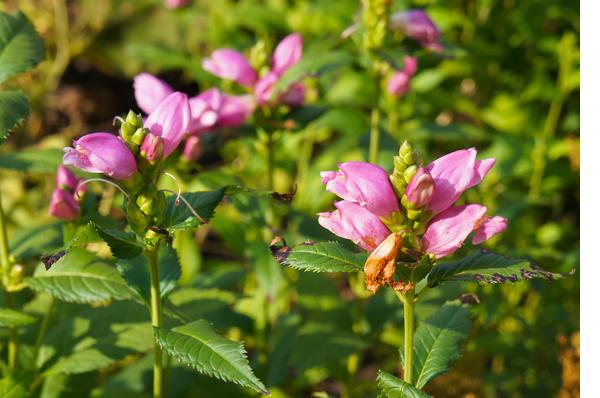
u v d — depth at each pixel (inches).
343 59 31.4
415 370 24.0
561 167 43.6
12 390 27.0
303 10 47.9
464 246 24.7
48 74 63.9
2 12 27.3
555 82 48.9
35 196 52.9
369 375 39.9
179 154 30.3
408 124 41.5
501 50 46.8
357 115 38.6
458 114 50.3
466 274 22.6
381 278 22.0
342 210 22.4
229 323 31.1
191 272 37.6
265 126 32.1
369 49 31.8
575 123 45.0
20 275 27.7
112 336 28.1
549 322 34.0
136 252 23.7
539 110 48.1
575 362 30.9
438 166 22.3
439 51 32.5
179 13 52.9
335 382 40.6
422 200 21.9
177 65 44.1
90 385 30.4
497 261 22.7
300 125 32.4
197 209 23.9
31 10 64.1
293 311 35.6
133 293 26.4
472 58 47.6
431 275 22.8
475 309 32.9
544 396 32.9
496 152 41.9
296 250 22.8
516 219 37.4
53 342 28.2
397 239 21.9
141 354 32.5
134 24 66.7
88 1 66.9
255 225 31.8
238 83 32.3
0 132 25.1
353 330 32.4
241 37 50.9
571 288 36.4
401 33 32.7
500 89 49.5
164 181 31.2
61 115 64.9
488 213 34.4
